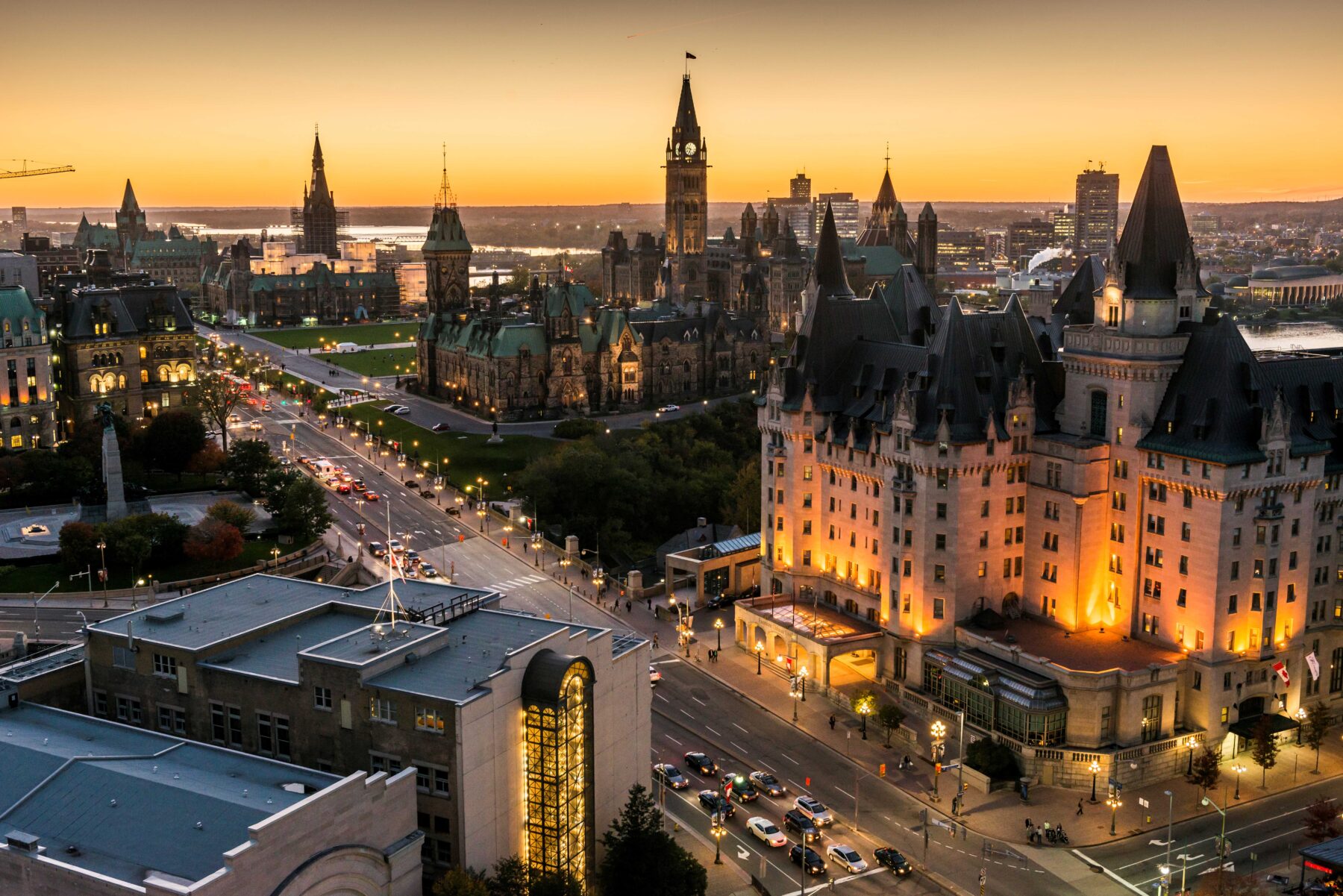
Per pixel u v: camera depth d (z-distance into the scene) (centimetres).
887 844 12700
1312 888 11288
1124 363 14888
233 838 8756
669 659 17575
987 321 16562
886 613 16388
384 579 19900
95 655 11775
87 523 19875
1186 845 12600
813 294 18325
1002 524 16025
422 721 10138
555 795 10719
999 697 14362
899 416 15750
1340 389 15162
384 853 9475
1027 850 12550
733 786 13562
